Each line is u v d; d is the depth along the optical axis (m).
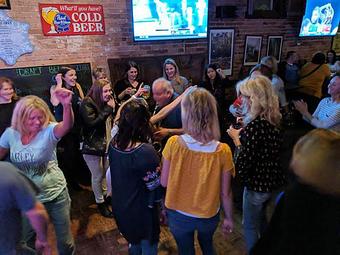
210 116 1.30
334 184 0.77
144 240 1.57
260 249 0.93
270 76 3.08
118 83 3.47
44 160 1.56
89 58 3.49
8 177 1.09
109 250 2.19
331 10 5.15
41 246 1.27
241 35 4.58
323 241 0.78
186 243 1.46
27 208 1.14
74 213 2.66
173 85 3.27
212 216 1.36
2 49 2.97
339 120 2.07
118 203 1.51
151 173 1.42
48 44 3.20
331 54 5.36
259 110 1.56
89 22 3.37
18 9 2.96
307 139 0.87
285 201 0.87
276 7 4.73
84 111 2.30
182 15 3.84
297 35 5.12
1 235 1.11
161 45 3.91
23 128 1.52
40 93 3.27
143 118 1.44
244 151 1.58
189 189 1.35
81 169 3.27
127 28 3.63
